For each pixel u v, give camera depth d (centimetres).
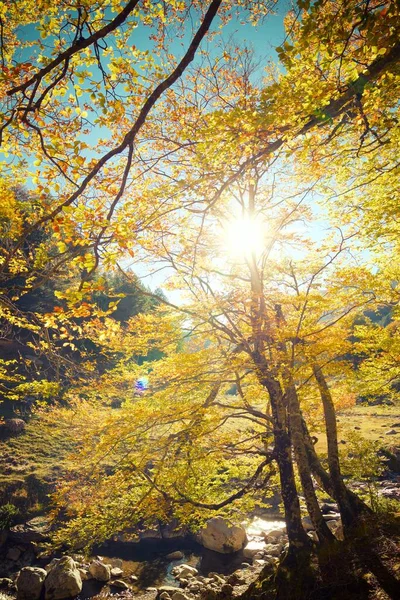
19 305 1900
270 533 1625
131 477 905
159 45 576
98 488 882
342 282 805
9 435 2283
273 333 869
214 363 955
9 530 1664
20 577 1330
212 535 1582
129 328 930
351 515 921
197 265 936
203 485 1026
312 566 788
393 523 788
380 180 776
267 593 827
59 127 414
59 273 521
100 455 897
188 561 1511
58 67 394
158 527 1766
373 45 318
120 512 895
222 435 1002
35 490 1883
